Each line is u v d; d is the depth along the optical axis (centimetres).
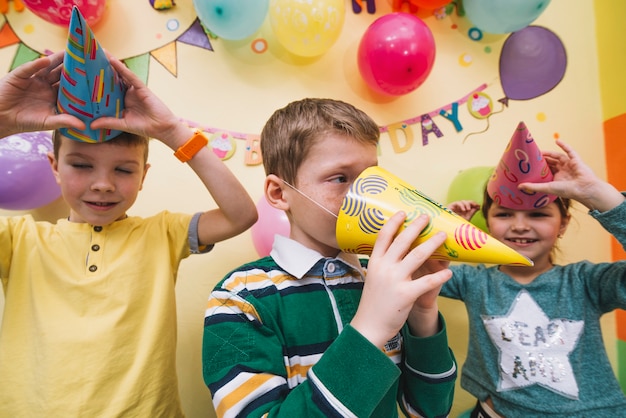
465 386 95
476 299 94
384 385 42
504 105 119
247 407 48
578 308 84
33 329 67
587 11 123
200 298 101
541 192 82
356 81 112
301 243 65
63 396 63
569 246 119
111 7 101
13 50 99
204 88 104
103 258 72
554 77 122
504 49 120
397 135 113
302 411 42
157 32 103
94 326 67
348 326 44
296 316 58
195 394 99
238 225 76
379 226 50
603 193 75
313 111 64
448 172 115
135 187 72
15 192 84
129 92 64
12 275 71
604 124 122
